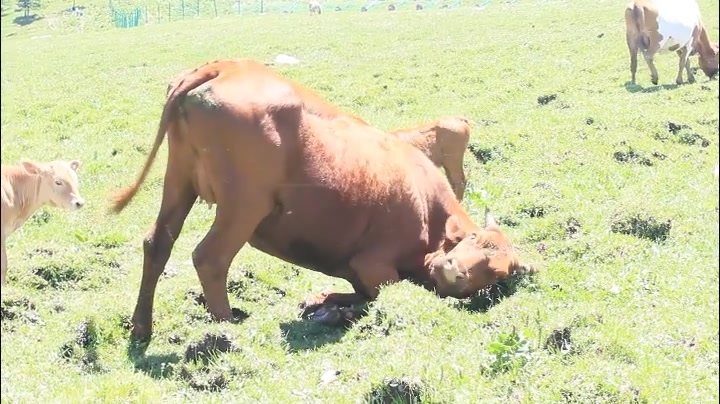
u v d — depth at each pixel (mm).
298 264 9938
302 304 9852
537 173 15891
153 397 7215
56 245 11898
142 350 8648
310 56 30250
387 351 8016
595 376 7125
